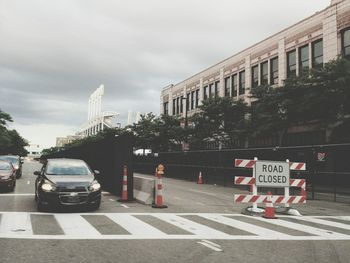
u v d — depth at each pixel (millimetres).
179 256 6891
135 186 16641
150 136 47250
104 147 20844
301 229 10141
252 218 11930
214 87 45906
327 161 19047
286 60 33125
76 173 13164
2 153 104750
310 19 30266
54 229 9148
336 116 22141
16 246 7348
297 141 29016
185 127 41906
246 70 39062
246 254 7168
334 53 27484
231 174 25766
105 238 8266
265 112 26594
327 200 18828
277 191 21594
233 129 32906
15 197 15969
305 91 23578
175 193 20094
